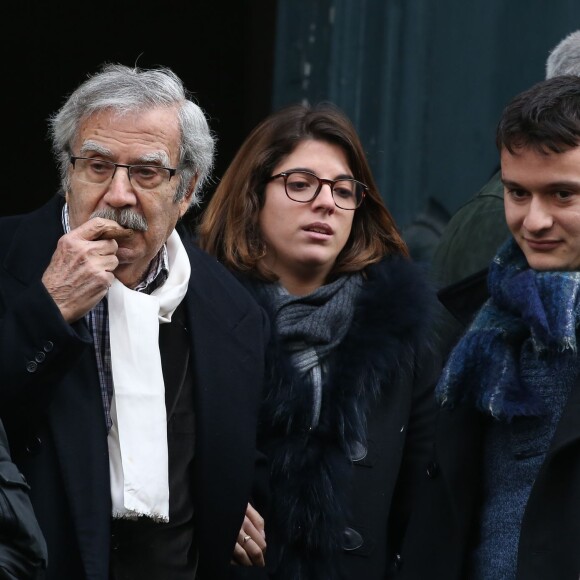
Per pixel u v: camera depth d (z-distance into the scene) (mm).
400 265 16344
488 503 13891
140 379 13641
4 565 11992
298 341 15805
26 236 14023
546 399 13594
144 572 13711
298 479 15258
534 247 13484
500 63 21766
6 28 27281
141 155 13578
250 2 24188
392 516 15938
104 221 13414
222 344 14414
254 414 14414
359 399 15609
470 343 13961
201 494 14023
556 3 21734
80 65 27406
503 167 13531
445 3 21719
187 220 17953
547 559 13117
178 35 27203
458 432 14125
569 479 13172
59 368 13047
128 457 13367
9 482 12078
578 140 13102
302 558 15188
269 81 23328
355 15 21688
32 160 27594
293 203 15945
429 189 21703
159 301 14047
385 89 21719
